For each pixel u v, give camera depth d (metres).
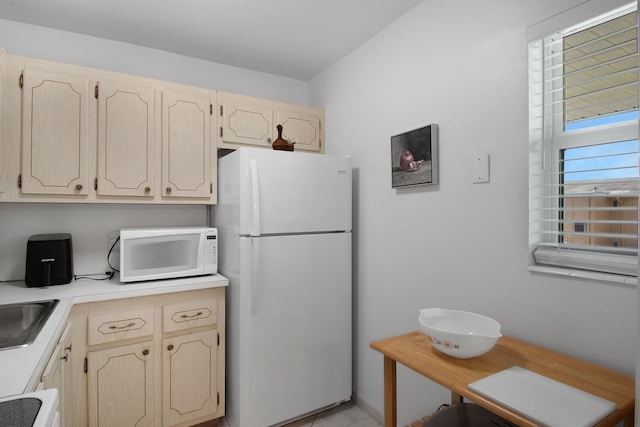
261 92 2.83
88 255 2.24
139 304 1.88
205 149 2.27
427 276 1.86
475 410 1.27
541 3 1.35
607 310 1.18
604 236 1.23
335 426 2.13
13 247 2.05
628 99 1.19
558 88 1.38
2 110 1.76
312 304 2.16
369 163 2.29
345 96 2.53
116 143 2.01
